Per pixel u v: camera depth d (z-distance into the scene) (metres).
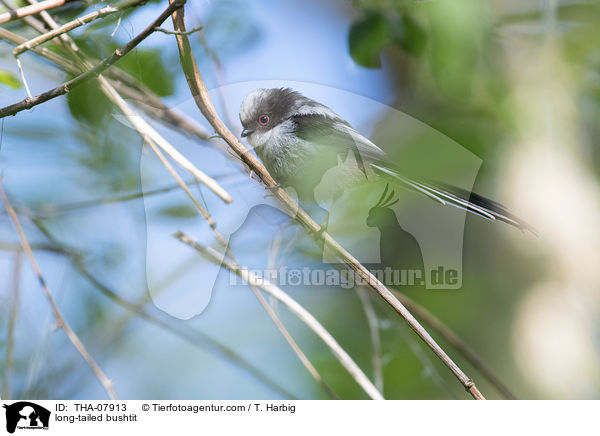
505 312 9.64
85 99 5.95
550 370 9.55
